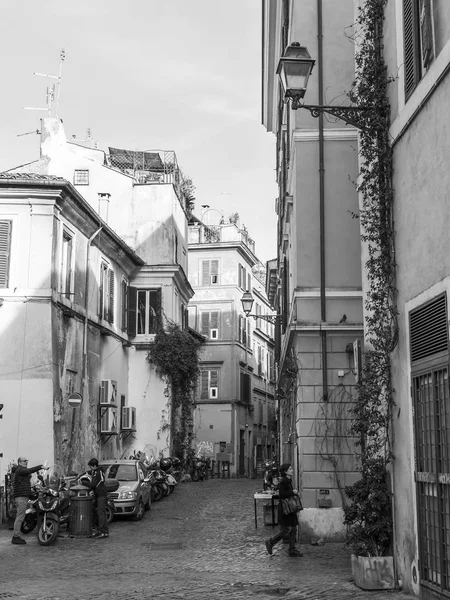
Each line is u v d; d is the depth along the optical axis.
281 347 26.11
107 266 28.98
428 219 8.80
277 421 35.97
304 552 13.91
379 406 10.55
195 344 34.19
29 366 21.33
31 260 21.88
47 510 15.40
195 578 11.45
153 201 34.75
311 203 16.09
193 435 38.44
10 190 21.81
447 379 8.11
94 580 11.42
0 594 10.30
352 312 15.68
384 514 10.29
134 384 32.66
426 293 8.82
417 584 9.05
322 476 15.29
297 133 16.25
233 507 23.53
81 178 34.91
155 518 20.58
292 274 17.56
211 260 53.47
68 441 22.88
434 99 8.52
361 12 11.63
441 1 8.18
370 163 10.88
